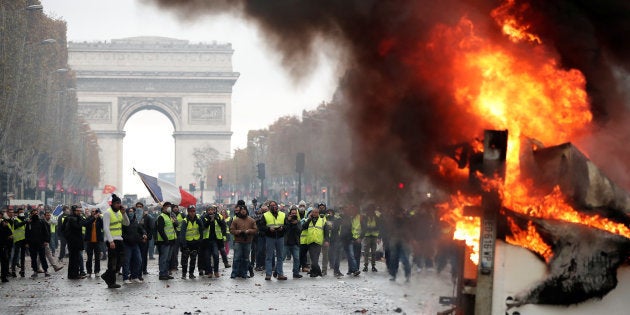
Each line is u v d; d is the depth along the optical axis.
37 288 32.91
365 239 39.91
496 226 10.89
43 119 110.38
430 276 22.78
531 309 10.76
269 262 36.00
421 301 20.23
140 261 35.03
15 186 104.88
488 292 10.86
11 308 25.34
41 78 106.31
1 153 86.62
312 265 37.31
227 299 27.34
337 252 38.03
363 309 22.22
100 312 23.92
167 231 36.75
